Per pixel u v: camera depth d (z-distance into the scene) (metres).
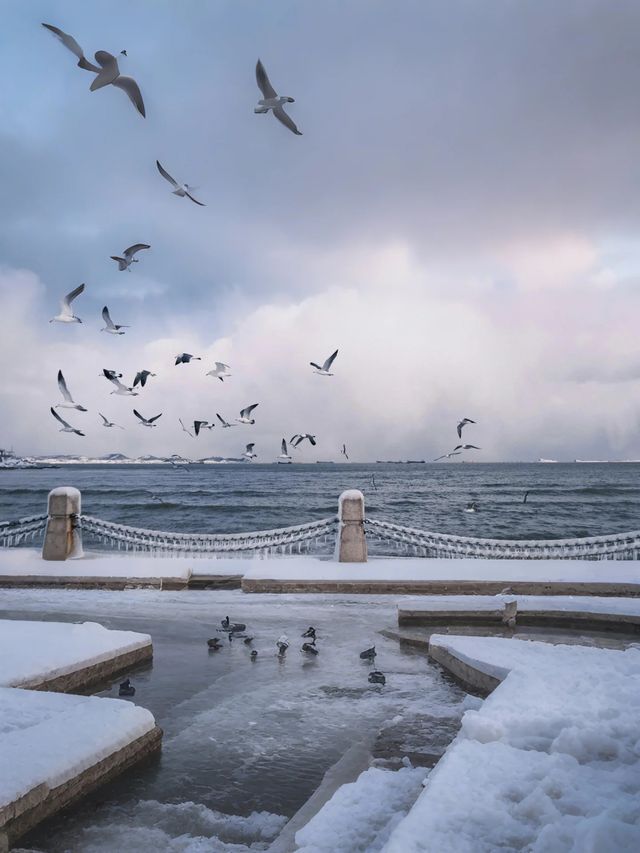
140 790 6.19
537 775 4.80
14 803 5.24
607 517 46.91
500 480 117.56
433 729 7.47
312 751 7.00
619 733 5.46
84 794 6.00
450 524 41.97
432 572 15.27
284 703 8.38
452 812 4.29
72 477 145.75
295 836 4.97
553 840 3.85
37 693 7.43
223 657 10.41
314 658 10.32
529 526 41.03
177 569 16.02
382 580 14.73
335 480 120.88
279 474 163.12
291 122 10.32
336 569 15.69
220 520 45.97
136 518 47.03
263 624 12.43
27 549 19.11
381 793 5.57
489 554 17.67
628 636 11.38
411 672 9.59
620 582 14.02
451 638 10.02
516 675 7.36
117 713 6.84
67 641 9.76
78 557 17.89
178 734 7.45
